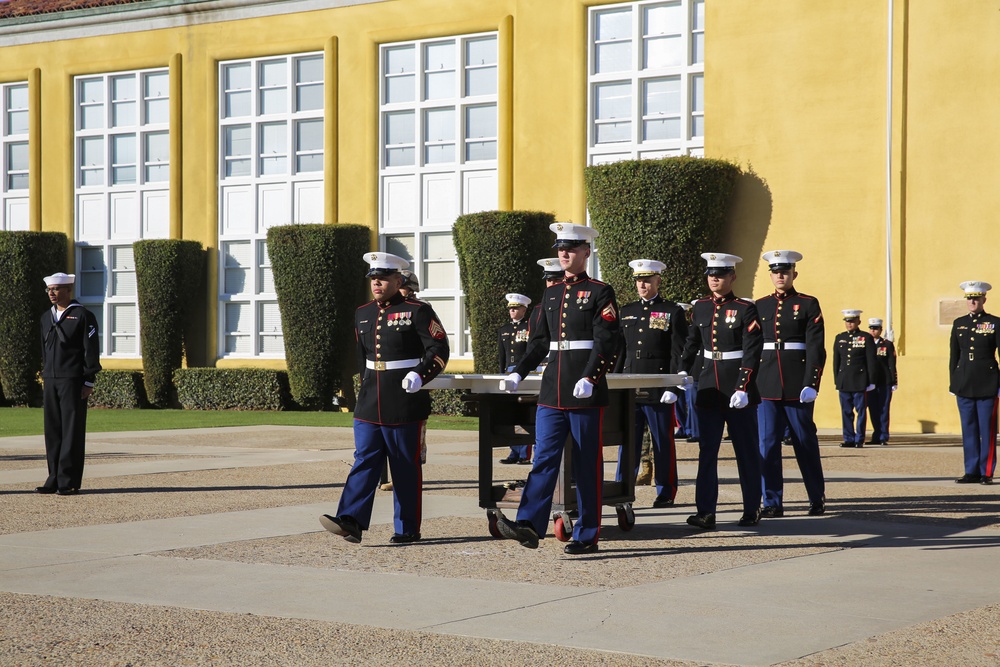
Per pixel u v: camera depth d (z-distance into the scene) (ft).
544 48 87.61
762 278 79.05
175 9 101.40
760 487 32.71
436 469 47.62
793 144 78.13
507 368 51.11
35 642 18.86
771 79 78.84
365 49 94.58
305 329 91.91
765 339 35.04
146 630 19.67
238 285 100.48
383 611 21.20
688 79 83.05
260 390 95.35
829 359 77.15
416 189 93.30
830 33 77.05
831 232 77.05
